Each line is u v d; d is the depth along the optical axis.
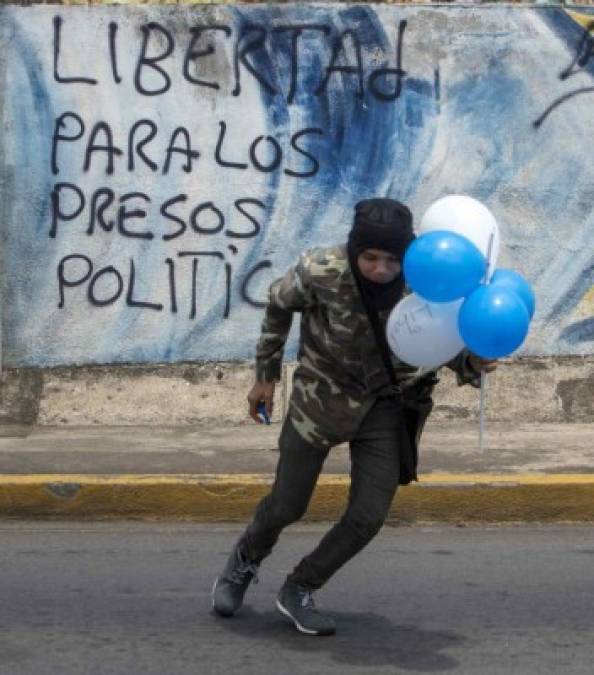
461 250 4.56
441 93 8.95
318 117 8.92
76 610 5.75
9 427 8.87
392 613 5.74
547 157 9.04
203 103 8.88
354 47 8.90
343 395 5.05
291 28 8.86
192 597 5.95
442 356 4.77
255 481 7.41
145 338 8.99
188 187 8.92
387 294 4.92
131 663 5.08
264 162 8.93
